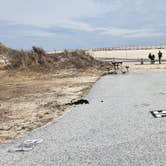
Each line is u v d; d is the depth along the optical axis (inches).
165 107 484.7
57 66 1342.3
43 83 958.4
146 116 424.8
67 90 768.3
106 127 373.1
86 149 295.0
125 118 416.5
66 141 324.5
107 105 518.9
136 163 253.1
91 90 724.7
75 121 412.8
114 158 267.0
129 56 2770.7
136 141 311.1
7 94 745.0
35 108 541.3
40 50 1412.4
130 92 667.4
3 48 1692.9
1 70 1286.9
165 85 773.9
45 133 361.1
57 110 508.1
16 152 298.2
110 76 1094.4
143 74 1126.4
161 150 279.9
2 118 471.8
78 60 1443.2
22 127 404.5
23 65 1305.4
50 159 273.7
